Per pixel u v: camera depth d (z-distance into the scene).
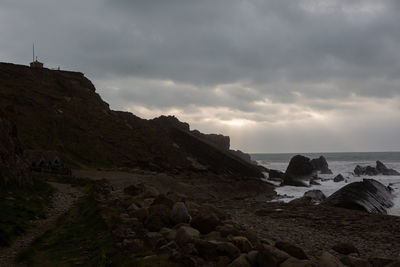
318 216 29.55
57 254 12.17
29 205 21.48
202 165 92.25
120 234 12.86
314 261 10.78
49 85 106.56
